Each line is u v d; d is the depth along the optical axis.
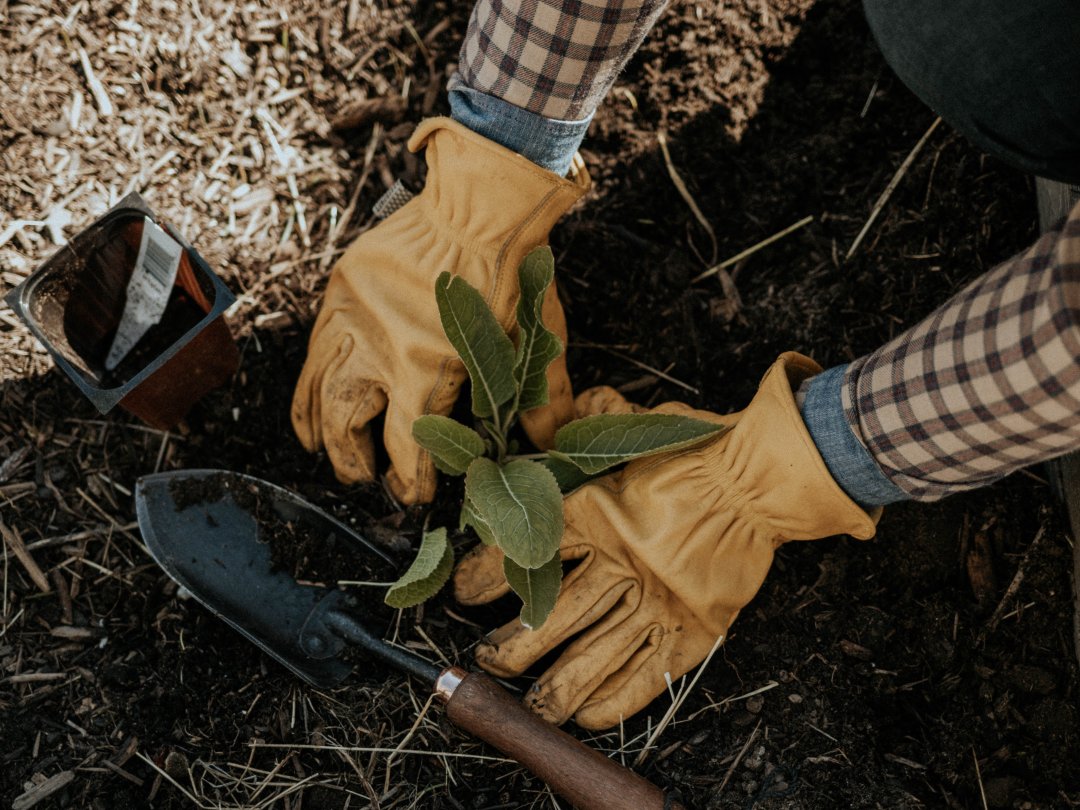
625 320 1.93
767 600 1.70
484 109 1.33
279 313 1.91
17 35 1.92
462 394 1.84
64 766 1.55
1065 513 1.68
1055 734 1.56
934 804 1.53
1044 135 1.04
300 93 2.03
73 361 1.56
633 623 1.52
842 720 1.60
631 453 1.45
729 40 1.99
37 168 1.88
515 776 1.56
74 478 1.76
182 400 1.71
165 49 1.97
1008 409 1.02
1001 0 0.97
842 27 1.98
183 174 1.95
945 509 1.71
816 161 1.96
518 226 1.43
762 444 1.36
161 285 1.63
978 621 1.65
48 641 1.65
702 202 1.98
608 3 1.14
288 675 1.63
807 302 1.89
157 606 1.68
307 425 1.76
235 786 1.55
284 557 1.66
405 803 1.55
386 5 2.08
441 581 1.49
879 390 1.20
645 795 1.34
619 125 1.99
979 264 1.80
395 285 1.58
